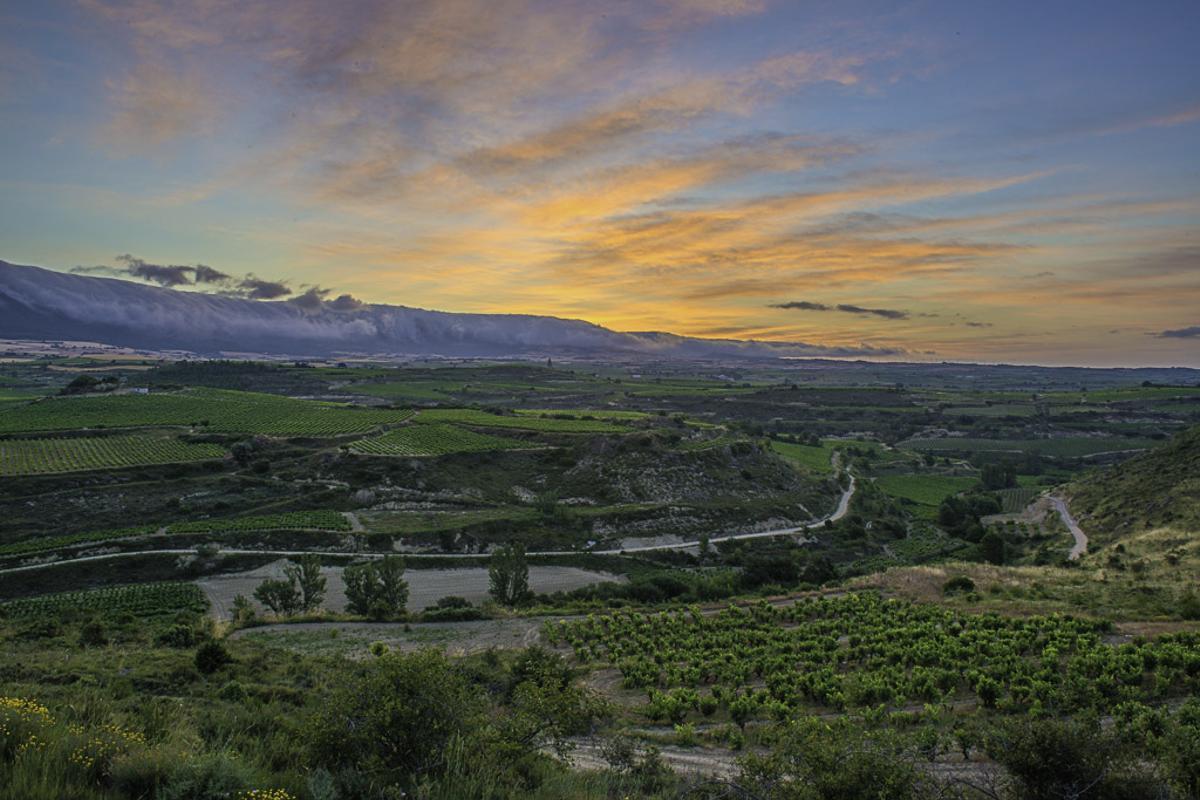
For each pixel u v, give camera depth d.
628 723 32.53
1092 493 118.94
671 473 129.62
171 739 14.55
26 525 95.69
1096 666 35.03
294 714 22.20
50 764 11.06
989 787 17.44
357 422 156.12
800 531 115.25
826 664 42.50
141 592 75.31
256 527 96.12
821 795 14.79
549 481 127.50
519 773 15.43
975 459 189.88
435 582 81.81
